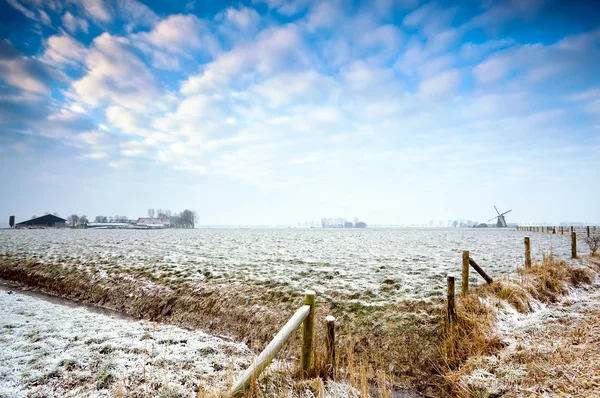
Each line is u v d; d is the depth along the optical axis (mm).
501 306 8086
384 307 8945
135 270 14828
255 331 8773
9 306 10156
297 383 4965
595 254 16766
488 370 5609
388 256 19297
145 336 7609
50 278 14656
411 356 6871
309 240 37062
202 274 13742
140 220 145375
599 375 4684
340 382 5195
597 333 6379
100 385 5246
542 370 5180
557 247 22766
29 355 6270
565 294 9922
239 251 22766
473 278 12148
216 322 9609
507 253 19828
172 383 5316
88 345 6875
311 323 5125
